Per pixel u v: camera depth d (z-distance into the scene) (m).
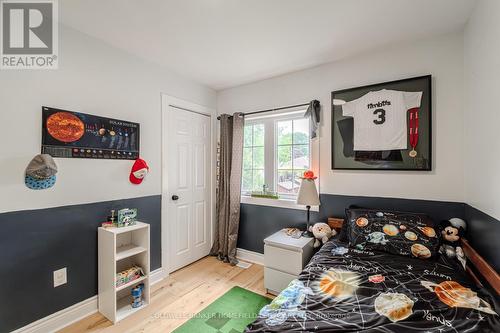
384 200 2.11
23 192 1.56
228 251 2.89
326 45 2.05
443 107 1.87
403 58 2.03
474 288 1.25
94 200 1.92
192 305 2.01
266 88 2.82
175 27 1.80
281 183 2.79
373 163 2.13
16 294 1.54
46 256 1.66
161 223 2.48
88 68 1.89
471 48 1.62
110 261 1.81
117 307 1.95
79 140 1.83
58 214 1.72
